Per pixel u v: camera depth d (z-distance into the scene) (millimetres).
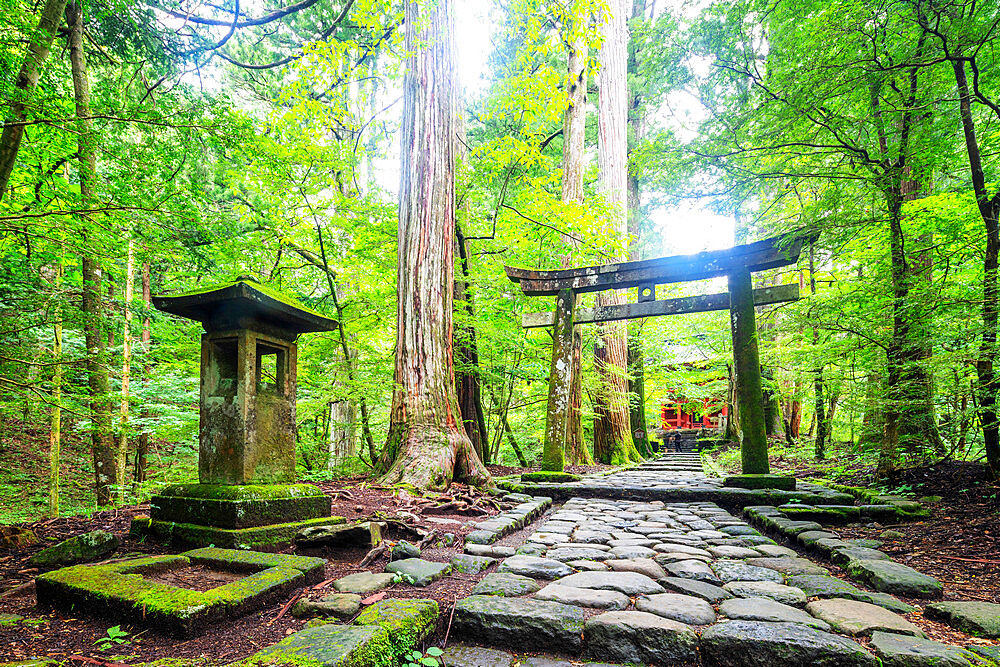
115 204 4867
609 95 13578
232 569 2801
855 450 8828
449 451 6590
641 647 2141
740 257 7621
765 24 6996
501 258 10977
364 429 9727
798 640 2000
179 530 3445
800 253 7102
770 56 6859
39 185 5215
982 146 5664
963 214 5836
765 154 6777
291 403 4164
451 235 7379
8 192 5250
